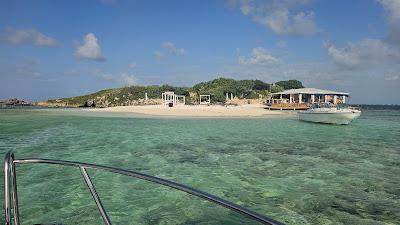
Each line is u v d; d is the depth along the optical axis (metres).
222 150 13.84
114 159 11.63
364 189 8.11
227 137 18.64
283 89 112.69
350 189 8.09
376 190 8.03
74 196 7.25
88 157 11.97
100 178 8.73
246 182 8.65
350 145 15.87
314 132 22.19
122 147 14.43
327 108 29.97
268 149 14.25
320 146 15.39
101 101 120.69
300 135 20.17
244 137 18.75
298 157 12.36
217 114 44.41
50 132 20.69
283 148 14.60
